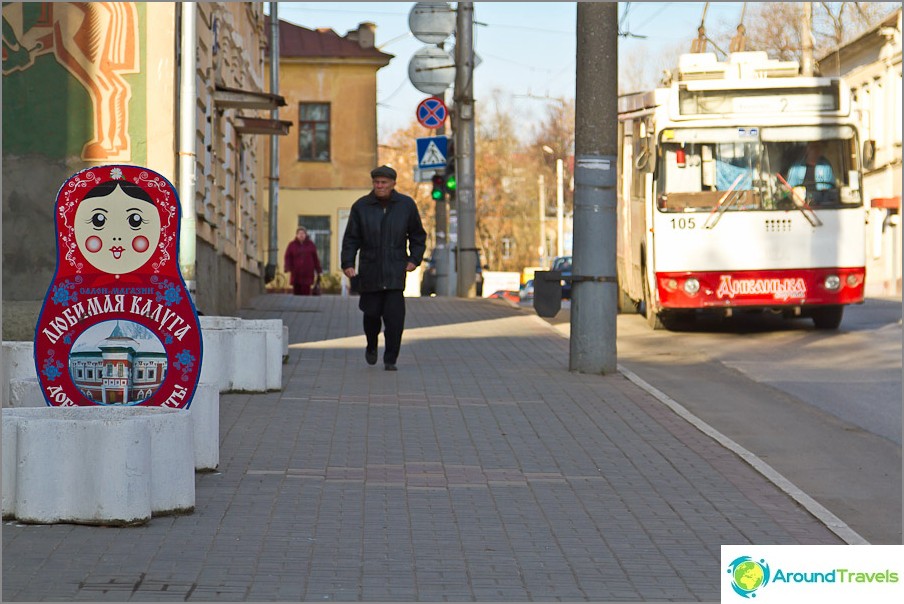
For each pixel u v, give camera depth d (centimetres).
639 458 1051
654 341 2155
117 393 896
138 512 768
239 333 1345
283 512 826
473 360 1689
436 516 832
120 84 1689
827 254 2233
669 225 2238
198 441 941
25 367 1125
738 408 1423
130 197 895
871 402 1468
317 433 1121
